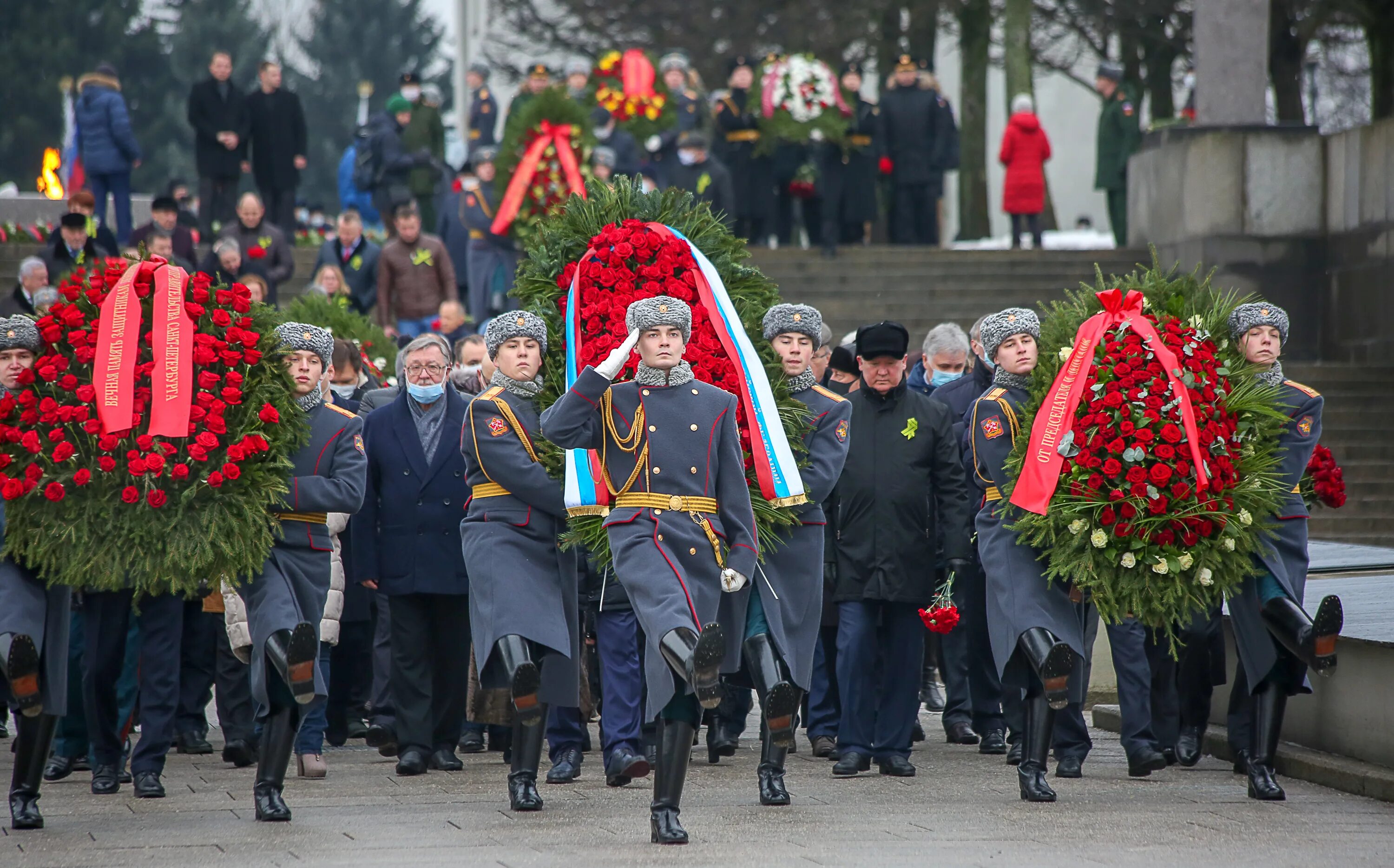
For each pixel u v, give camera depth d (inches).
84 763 398.6
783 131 976.9
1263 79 1021.8
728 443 321.7
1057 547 347.9
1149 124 1487.5
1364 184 967.6
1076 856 282.2
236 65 3262.8
